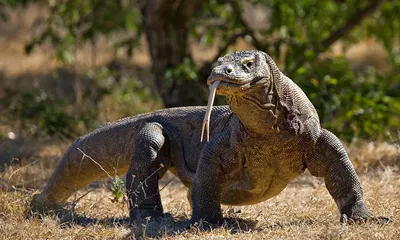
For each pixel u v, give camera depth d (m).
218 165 22.05
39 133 41.66
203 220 21.97
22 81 63.81
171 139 24.66
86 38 52.19
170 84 43.59
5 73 68.81
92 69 65.88
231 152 21.78
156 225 22.56
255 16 88.69
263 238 20.50
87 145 26.17
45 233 22.48
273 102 20.58
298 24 47.75
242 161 21.81
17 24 97.62
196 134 24.28
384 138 38.44
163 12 44.38
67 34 52.03
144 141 24.12
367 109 38.69
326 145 21.58
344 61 43.19
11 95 47.69
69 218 24.53
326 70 42.19
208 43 47.81
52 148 38.38
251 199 22.98
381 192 26.16
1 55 81.50
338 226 20.48
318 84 39.56
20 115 44.62
